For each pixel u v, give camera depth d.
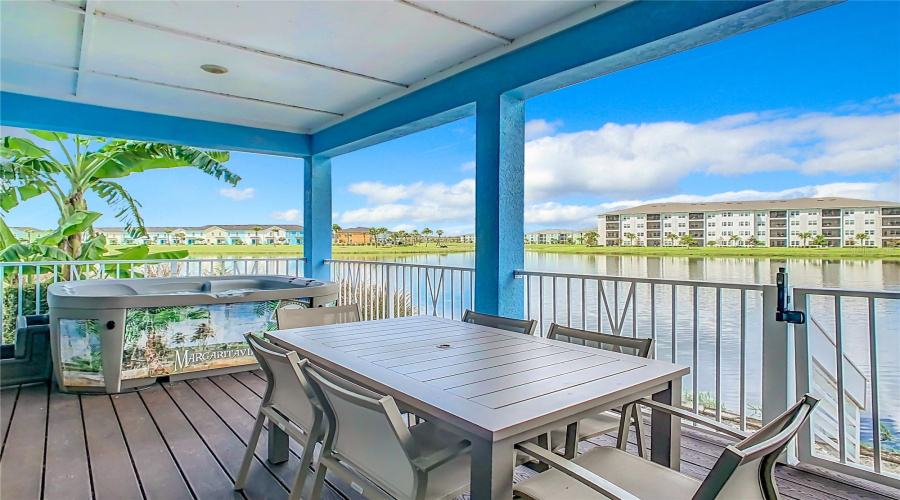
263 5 3.01
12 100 4.49
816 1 2.31
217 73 4.18
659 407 1.76
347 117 5.48
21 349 3.69
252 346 2.12
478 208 3.83
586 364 1.82
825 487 2.20
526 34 3.42
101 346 3.51
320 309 2.99
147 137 5.20
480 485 1.26
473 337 2.33
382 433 1.46
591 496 1.47
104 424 2.98
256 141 5.86
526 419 1.28
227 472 2.37
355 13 3.12
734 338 4.08
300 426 1.97
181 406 3.31
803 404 1.29
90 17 3.13
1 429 2.89
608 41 2.96
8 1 2.94
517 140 3.76
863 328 3.21
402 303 5.32
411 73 4.20
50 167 6.43
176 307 3.80
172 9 3.05
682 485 1.53
